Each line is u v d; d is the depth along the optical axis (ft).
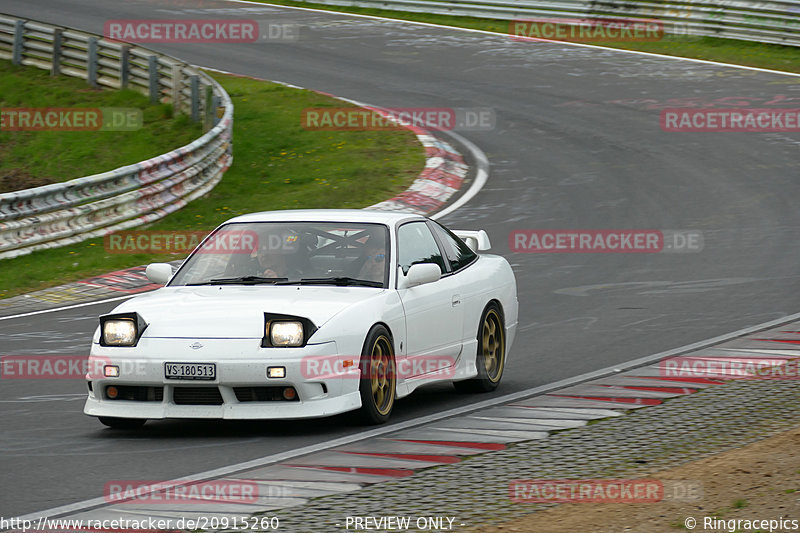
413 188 242.78
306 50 416.26
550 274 172.04
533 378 109.40
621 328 133.08
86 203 214.28
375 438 85.61
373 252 97.30
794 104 322.55
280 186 253.03
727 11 411.95
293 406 85.81
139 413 87.15
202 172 249.34
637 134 296.51
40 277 177.47
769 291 152.56
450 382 113.19
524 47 416.87
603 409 93.76
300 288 94.38
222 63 395.34
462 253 109.09
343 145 285.84
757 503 65.00
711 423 87.30
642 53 402.52
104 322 89.61
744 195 231.71
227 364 85.25
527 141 293.02
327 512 65.67
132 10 480.64
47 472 77.56
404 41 429.79
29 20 371.76
